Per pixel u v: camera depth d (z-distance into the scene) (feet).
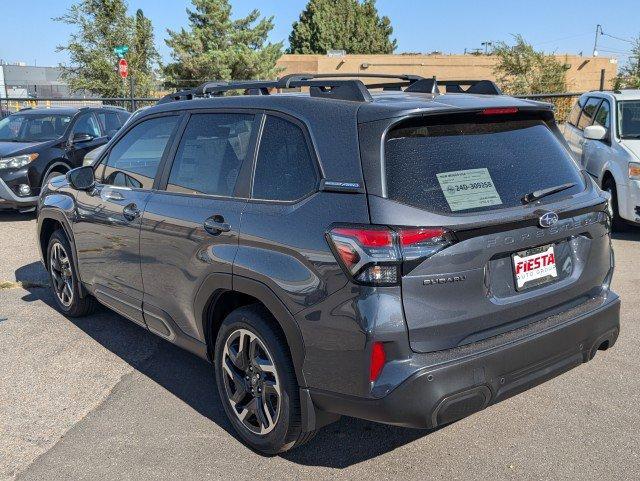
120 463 11.04
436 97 10.87
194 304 12.03
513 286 9.96
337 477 10.53
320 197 9.75
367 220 9.04
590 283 11.19
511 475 10.46
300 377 9.93
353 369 9.18
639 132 28.02
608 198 11.56
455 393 9.04
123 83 88.43
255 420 11.37
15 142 35.42
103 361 15.28
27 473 10.80
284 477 10.56
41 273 22.65
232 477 10.60
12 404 13.19
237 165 11.49
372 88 15.11
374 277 8.84
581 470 10.53
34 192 32.91
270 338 10.41
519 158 10.50
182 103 13.52
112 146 15.42
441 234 9.00
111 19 88.94
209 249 11.34
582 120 32.81
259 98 11.65
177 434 11.97
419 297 8.98
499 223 9.44
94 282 15.93
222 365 11.63
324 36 199.21
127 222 13.84
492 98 11.00
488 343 9.46
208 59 118.73
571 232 10.51
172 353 15.75
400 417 8.98
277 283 9.98
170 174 13.14
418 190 9.25
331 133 9.95
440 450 11.25
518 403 12.83
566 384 13.60
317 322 9.48
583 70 132.05
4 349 15.99
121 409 12.94
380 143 9.39
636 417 12.17
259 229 10.45
